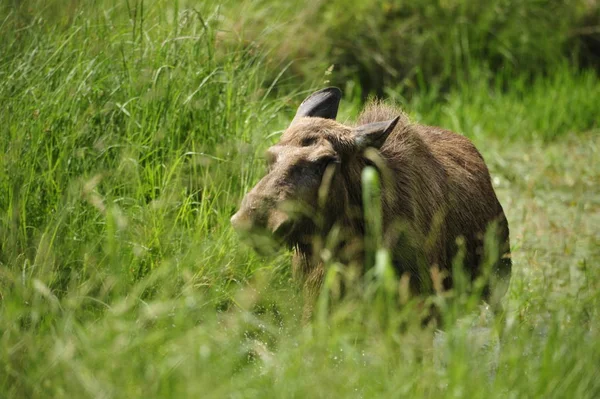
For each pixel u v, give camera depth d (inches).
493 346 434.6
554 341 417.1
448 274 499.5
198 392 354.6
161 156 568.7
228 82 616.4
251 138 610.9
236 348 418.9
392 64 944.9
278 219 429.1
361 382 384.2
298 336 426.6
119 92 589.3
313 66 861.2
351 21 940.6
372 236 457.1
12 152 520.1
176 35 633.6
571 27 1059.9
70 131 550.6
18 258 479.8
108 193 522.3
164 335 410.9
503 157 850.1
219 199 575.8
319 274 469.4
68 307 434.3
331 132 458.0
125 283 469.1
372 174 430.3
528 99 952.9
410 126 494.3
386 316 439.8
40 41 596.1
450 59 974.4
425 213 477.1
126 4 658.2
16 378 384.2
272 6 868.0
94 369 374.0
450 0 1003.9
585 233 684.1
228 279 528.4
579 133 924.6
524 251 649.0
